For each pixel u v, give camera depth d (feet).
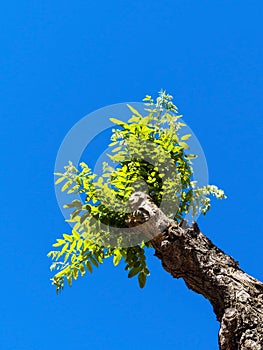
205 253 14.39
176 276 14.64
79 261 17.48
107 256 17.34
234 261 14.48
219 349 13.51
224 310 13.67
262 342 12.90
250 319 13.26
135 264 16.89
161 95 17.72
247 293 13.70
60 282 17.46
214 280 13.97
